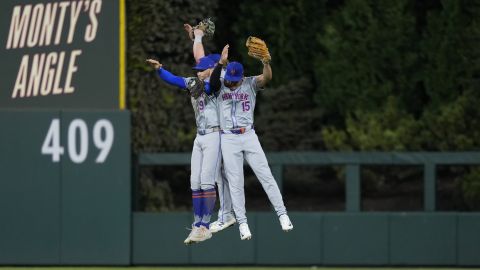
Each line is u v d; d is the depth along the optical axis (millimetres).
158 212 55031
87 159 53594
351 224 54031
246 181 62750
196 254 54531
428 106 64000
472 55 63000
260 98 66000
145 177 57469
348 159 54281
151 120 57281
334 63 65000
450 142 63062
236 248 54375
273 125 63094
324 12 66562
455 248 53688
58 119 53438
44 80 53219
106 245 53844
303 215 54250
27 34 53094
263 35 66625
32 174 53562
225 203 38188
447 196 62219
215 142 37031
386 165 54500
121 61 53094
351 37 64750
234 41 68000
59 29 52938
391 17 64312
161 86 57469
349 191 54438
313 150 64438
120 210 53812
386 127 64062
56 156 53562
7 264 53781
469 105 62594
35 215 53625
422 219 53812
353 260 54000
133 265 54781
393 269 54031
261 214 54281
